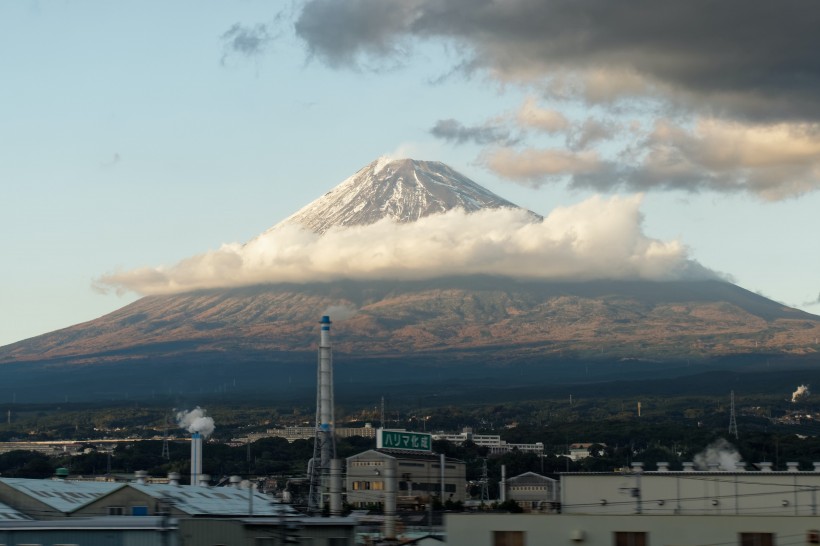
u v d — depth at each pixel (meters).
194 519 68.06
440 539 76.12
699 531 65.44
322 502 131.62
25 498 98.94
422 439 178.00
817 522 63.47
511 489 164.50
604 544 67.06
